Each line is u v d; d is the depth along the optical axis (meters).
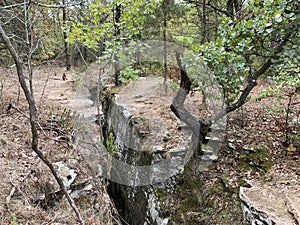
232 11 4.04
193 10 5.18
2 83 5.00
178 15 4.89
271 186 2.34
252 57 2.55
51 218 2.32
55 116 4.33
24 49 3.09
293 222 1.83
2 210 2.23
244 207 2.18
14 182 2.57
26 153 3.15
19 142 3.36
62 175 2.83
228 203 2.37
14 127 3.75
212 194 2.50
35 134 1.23
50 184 2.62
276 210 1.98
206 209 2.42
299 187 2.25
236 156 2.88
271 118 3.71
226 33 2.51
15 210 2.27
